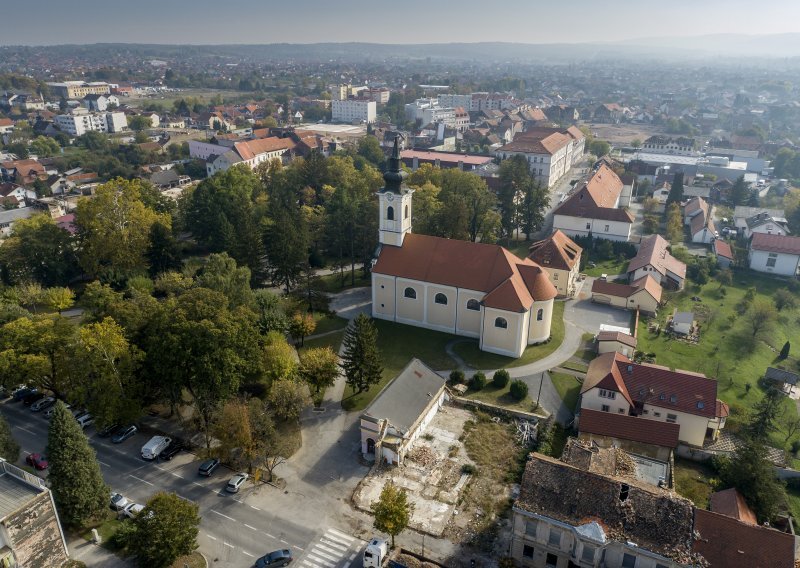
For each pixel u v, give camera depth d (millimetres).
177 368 76062
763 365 104250
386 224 109312
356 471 74062
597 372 86812
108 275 116750
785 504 68875
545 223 180750
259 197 165750
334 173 181500
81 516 63094
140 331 82562
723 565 52250
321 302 113250
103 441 78750
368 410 75812
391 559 60031
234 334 77562
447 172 169250
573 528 55875
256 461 75438
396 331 109062
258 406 72812
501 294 98625
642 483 60875
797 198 194125
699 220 172375
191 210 149625
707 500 69000
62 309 113750
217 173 163375
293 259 118562
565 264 124438
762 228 162500
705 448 79375
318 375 85625
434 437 80125
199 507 67688
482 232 150750
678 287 133750
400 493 61500
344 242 135875
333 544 63188
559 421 83688
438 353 101750
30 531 54469
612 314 118750
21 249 122875
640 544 54062
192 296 82062
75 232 137500
